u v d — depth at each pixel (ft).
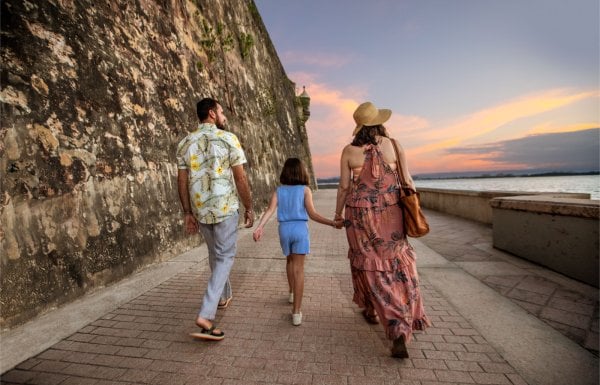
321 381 6.32
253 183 33.32
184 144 8.61
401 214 7.57
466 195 28.45
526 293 10.59
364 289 7.73
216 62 29.37
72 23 12.65
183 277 12.94
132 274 13.21
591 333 7.95
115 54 14.92
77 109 12.01
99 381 6.40
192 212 8.87
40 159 10.16
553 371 6.49
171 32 21.36
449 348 7.39
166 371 6.72
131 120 15.12
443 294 10.64
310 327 8.57
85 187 11.70
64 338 8.08
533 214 13.84
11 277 8.71
